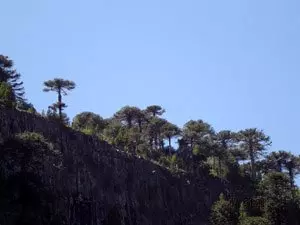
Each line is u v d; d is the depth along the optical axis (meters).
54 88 105.00
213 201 117.38
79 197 86.69
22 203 64.94
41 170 78.25
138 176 103.50
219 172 126.94
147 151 120.75
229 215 103.12
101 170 94.88
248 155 132.12
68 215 82.50
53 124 90.44
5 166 66.88
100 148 97.88
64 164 86.62
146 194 103.19
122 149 106.94
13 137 70.38
